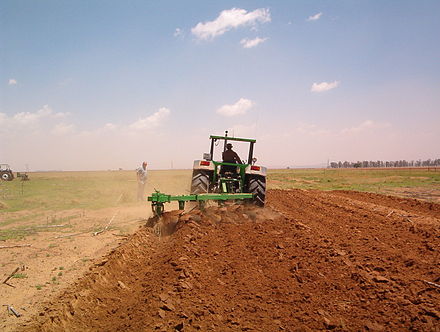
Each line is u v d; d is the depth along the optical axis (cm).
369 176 4262
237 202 970
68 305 389
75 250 647
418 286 435
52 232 821
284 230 752
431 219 939
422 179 3238
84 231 828
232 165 1027
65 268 534
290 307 396
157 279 482
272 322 362
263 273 504
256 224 814
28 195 1788
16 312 372
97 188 2334
